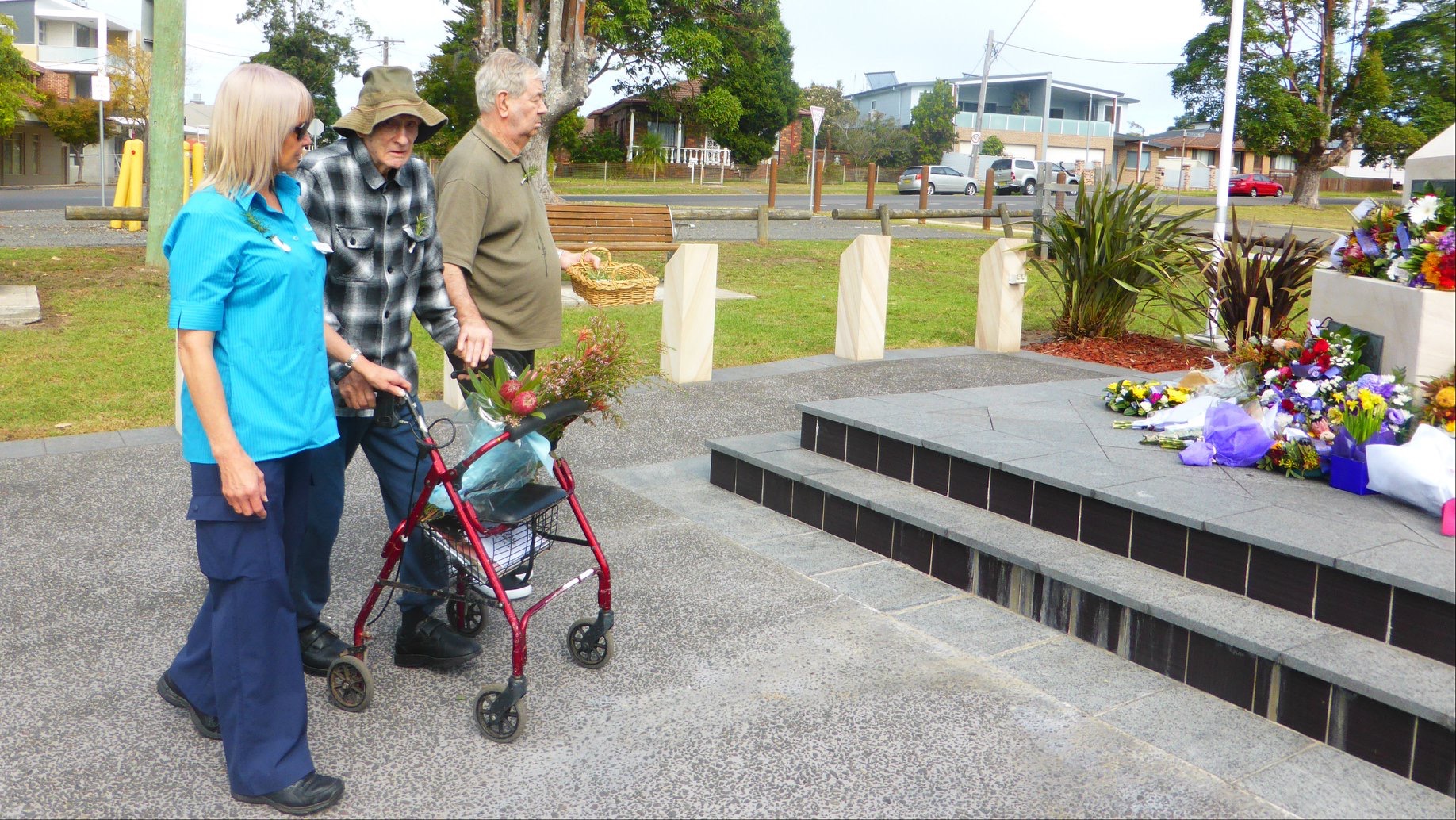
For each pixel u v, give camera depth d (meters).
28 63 36.47
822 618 3.86
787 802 2.70
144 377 7.13
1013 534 4.13
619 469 5.75
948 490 4.62
